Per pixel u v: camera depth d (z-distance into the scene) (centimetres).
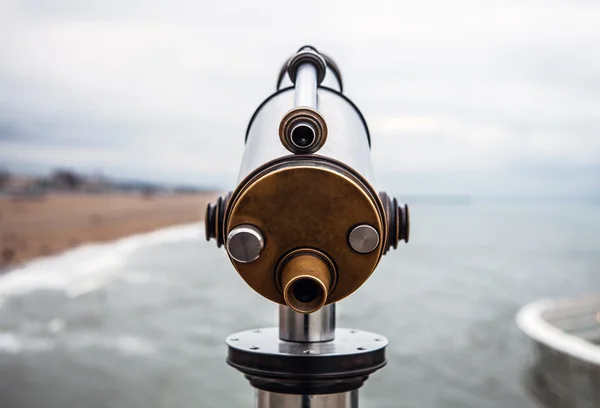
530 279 2717
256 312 1695
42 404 891
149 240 3716
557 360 567
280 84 195
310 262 132
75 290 1839
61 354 1177
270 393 149
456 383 1068
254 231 132
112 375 1039
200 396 973
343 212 133
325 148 142
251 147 156
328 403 147
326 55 197
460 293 2188
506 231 7288
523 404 950
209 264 2789
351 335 165
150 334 1358
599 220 10781
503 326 1575
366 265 135
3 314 1495
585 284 2603
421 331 1480
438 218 11069
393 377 1121
